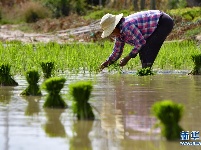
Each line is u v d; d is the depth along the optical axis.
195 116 14.34
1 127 12.97
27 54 34.31
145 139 11.96
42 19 95.56
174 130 12.03
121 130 12.73
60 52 37.28
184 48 40.44
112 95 18.48
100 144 11.52
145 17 25.48
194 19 71.25
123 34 24.78
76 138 11.97
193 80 23.69
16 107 15.90
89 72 27.42
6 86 21.42
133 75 26.20
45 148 11.17
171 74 26.86
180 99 17.52
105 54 34.41
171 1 96.12
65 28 82.81
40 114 14.68
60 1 101.31
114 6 108.88
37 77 18.69
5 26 93.50
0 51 33.91
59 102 15.87
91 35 68.12
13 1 108.88
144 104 16.44
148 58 26.06
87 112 14.09
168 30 25.89
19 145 11.37
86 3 108.31
